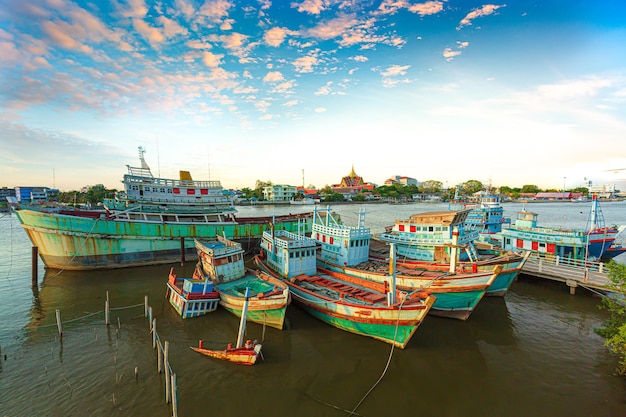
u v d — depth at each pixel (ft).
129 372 65.41
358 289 91.91
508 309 98.02
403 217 358.43
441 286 87.04
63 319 90.79
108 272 138.72
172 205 159.12
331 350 73.82
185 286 95.14
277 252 109.19
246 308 69.05
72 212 143.95
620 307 64.90
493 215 184.65
